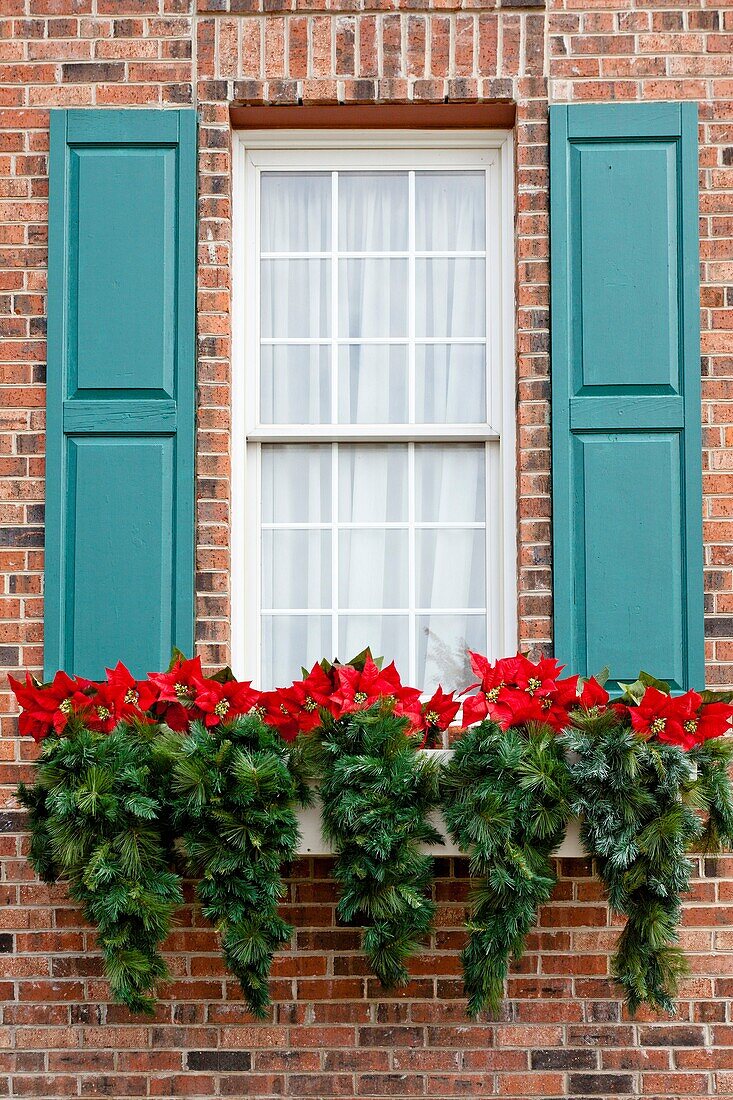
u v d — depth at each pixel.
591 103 3.94
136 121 3.95
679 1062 3.79
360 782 3.39
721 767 3.50
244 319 4.07
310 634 4.05
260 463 4.09
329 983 3.81
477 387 4.09
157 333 3.91
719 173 3.96
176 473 3.88
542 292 3.93
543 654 3.84
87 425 3.89
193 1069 3.79
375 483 4.09
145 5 3.99
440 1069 3.79
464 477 4.09
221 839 3.39
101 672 3.82
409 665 4.04
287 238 4.12
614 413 3.88
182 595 3.84
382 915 3.37
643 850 3.35
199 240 3.95
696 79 3.96
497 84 3.95
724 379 3.92
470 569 4.06
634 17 3.97
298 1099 3.78
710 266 3.94
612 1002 3.80
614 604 3.83
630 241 3.91
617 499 3.85
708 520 3.89
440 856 3.78
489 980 3.41
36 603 3.90
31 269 3.97
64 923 3.84
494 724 3.46
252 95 3.96
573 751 3.47
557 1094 3.78
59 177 3.94
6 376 3.95
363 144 4.11
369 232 4.11
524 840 3.41
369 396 4.10
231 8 3.97
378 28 3.96
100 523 3.86
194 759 3.37
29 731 3.57
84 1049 3.81
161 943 3.81
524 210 3.94
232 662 3.92
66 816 3.40
